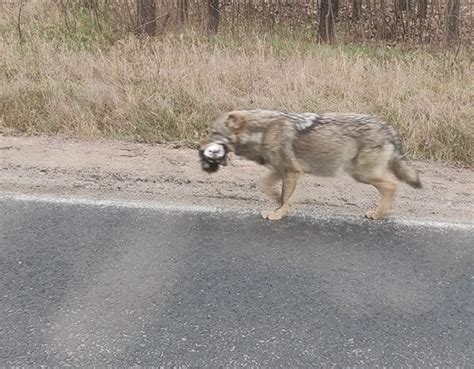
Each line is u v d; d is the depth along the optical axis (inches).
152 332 192.1
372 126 237.3
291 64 356.2
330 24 428.8
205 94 319.3
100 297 201.3
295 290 206.4
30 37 389.4
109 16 418.9
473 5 496.4
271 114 235.0
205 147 236.8
